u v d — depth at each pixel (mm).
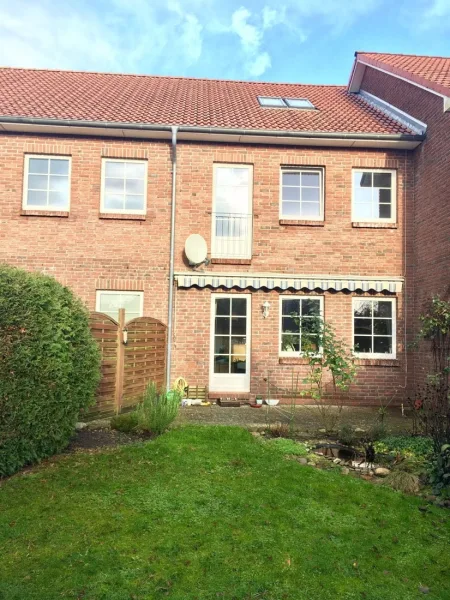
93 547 4441
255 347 13133
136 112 13859
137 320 11148
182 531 4828
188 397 12859
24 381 6211
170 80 18703
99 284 12930
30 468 6535
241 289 13234
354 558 4488
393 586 4070
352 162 13594
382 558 4512
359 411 12125
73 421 7312
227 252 13367
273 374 13094
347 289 13305
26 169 13094
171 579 3996
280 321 13289
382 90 16016
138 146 13266
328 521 5215
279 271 13328
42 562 4160
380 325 13523
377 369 13164
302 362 13078
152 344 12000
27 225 12891
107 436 8352
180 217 13266
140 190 13359
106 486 5887
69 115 13023
